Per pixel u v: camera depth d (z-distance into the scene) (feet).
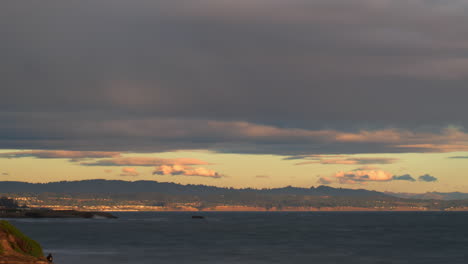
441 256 290.35
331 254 294.66
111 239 411.34
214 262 247.09
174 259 258.16
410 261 265.34
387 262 260.01
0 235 152.56
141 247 330.75
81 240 396.78
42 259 156.66
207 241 396.57
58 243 362.12
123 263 238.27
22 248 156.04
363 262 257.55
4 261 136.46
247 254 288.51
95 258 257.96
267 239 427.74
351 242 395.96
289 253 296.51
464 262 262.26
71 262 239.30
